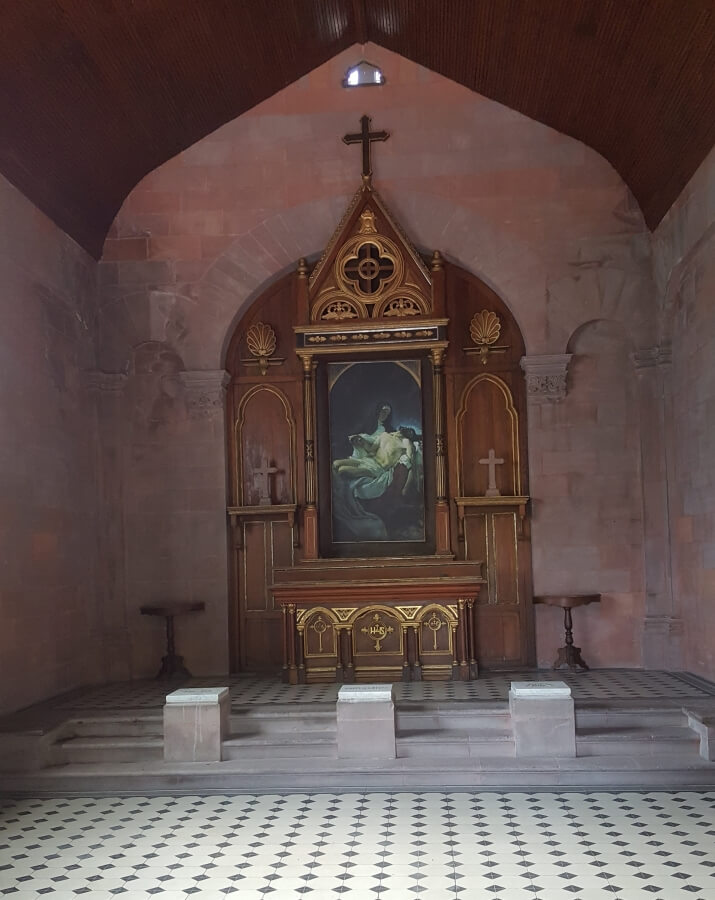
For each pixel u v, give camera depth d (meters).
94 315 14.19
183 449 14.23
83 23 10.05
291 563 14.30
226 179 14.33
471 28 12.28
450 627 12.64
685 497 12.83
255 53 12.80
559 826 7.87
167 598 14.04
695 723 9.66
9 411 11.16
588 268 13.77
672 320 13.27
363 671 12.69
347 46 14.23
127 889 6.71
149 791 9.35
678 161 11.84
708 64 9.86
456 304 14.47
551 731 9.48
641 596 13.54
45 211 12.45
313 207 14.23
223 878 6.89
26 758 9.70
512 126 14.05
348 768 9.40
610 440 13.76
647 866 6.88
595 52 11.27
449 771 9.23
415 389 14.36
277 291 14.66
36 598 11.72
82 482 13.49
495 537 14.16
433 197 14.09
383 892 6.52
